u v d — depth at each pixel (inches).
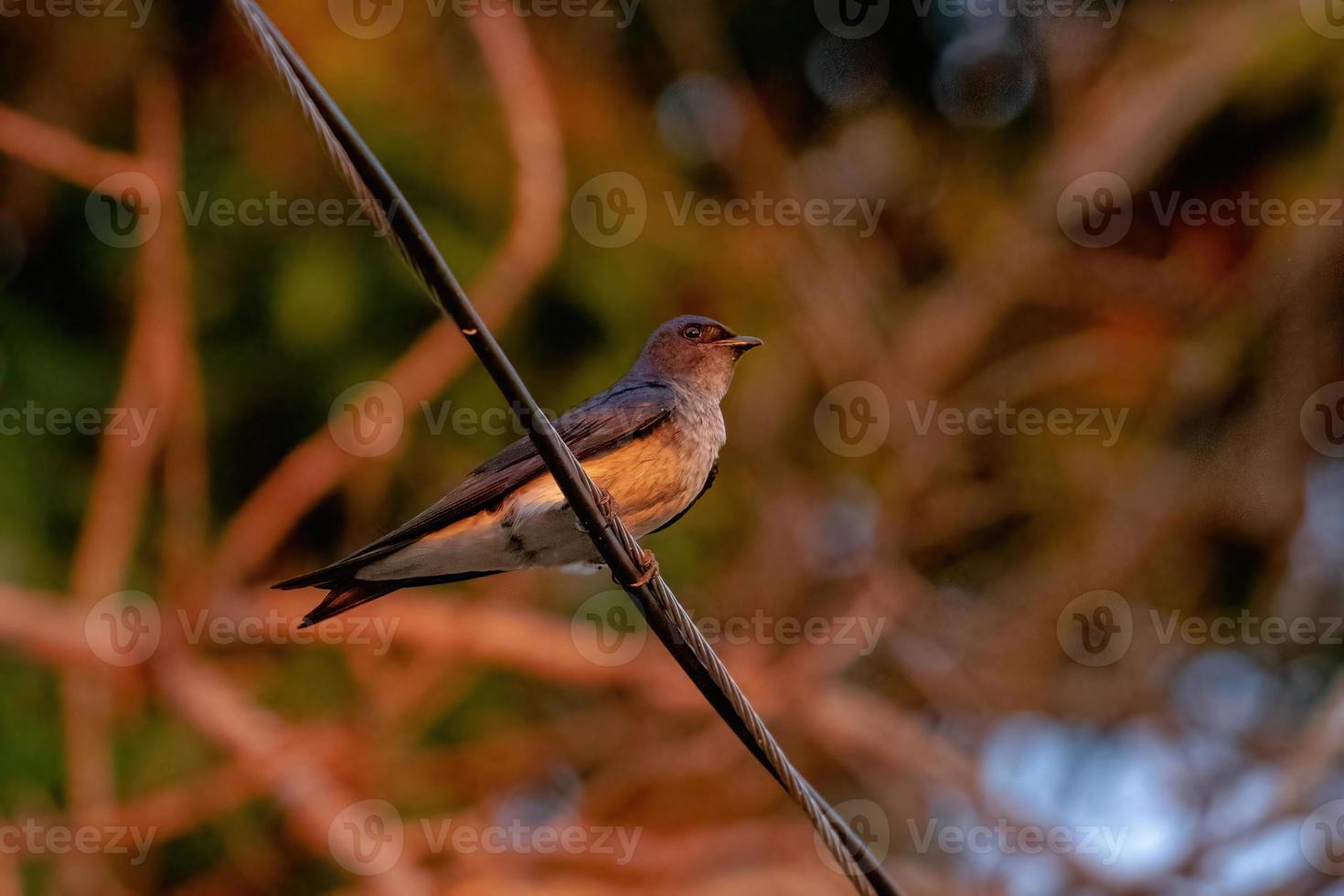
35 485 594.6
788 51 741.3
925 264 764.0
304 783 542.3
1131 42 723.4
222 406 617.0
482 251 599.8
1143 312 727.1
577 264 634.8
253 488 626.8
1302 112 688.4
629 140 682.8
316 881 605.0
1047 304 733.3
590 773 647.1
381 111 596.7
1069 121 729.6
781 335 682.8
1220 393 701.3
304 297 590.2
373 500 606.9
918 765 621.3
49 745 573.0
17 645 530.9
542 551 326.0
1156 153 692.1
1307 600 692.1
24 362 601.9
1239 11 687.1
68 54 599.2
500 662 600.4
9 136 516.4
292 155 602.2
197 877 600.7
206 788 541.3
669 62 716.0
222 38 599.2
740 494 662.5
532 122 544.4
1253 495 681.6
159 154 558.3
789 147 757.3
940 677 657.0
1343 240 670.5
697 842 574.6
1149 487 690.8
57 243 615.2
